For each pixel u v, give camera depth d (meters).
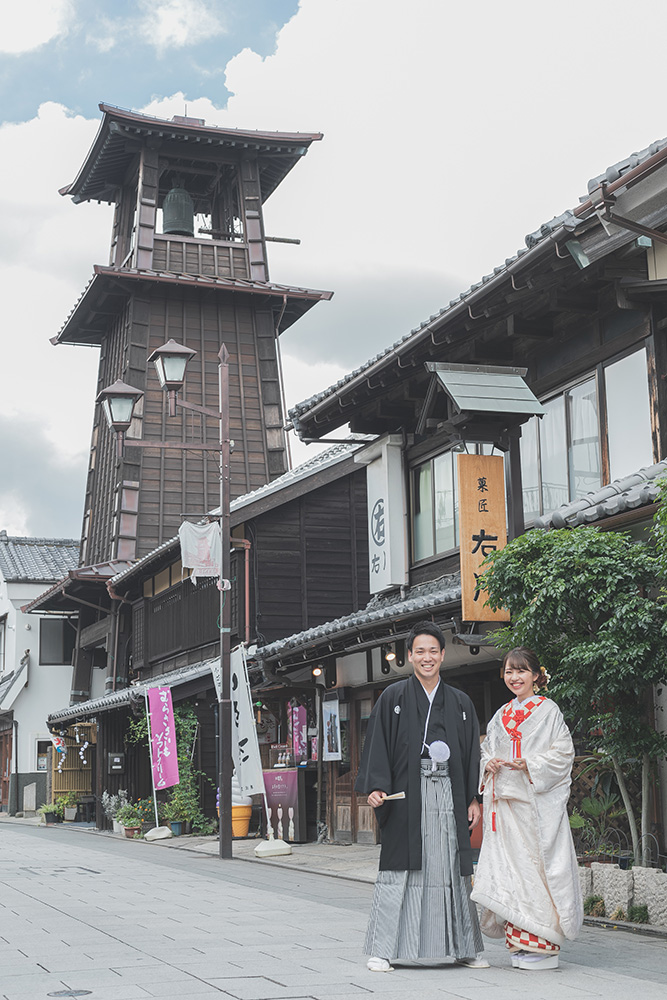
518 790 6.08
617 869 8.12
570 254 9.50
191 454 31.25
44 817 29.28
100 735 26.84
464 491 11.23
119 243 34.00
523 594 8.46
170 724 20.41
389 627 13.20
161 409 31.42
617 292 10.65
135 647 27.45
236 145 32.91
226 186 34.78
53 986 5.35
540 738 6.16
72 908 9.15
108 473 32.50
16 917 8.48
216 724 21.62
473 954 5.86
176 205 33.53
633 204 7.89
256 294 32.38
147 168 32.50
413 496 16.03
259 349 32.88
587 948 6.82
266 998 4.90
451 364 10.85
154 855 16.62
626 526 9.27
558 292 11.30
